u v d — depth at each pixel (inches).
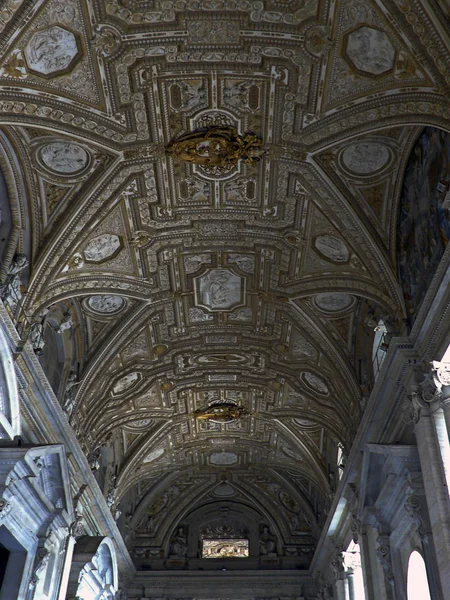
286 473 1334.9
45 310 710.5
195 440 1214.3
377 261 665.6
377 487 706.8
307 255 745.0
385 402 681.6
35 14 478.3
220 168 657.0
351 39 506.6
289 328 888.3
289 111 588.1
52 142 607.5
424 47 466.0
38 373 676.1
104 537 867.4
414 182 603.5
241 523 1386.6
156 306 856.3
